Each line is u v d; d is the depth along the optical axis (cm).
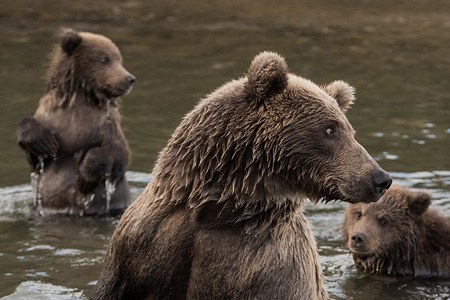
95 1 3052
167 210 921
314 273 948
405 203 1356
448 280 1313
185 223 913
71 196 1520
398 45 2619
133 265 929
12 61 2344
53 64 1583
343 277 1278
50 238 1351
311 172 896
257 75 893
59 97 1560
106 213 1516
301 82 920
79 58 1559
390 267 1335
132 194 1562
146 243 920
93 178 1500
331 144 894
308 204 1521
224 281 905
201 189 905
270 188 900
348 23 2903
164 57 2441
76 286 1137
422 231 1352
